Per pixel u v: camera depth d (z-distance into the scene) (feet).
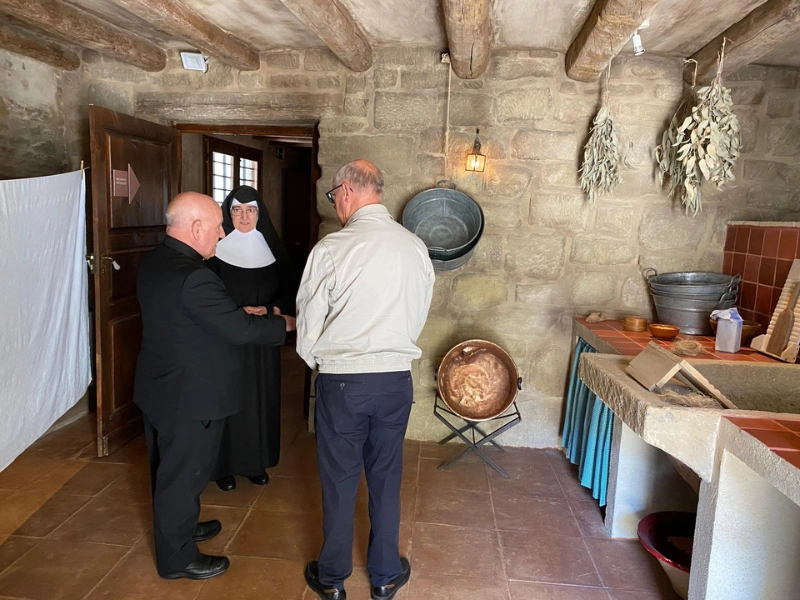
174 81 10.33
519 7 7.59
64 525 7.40
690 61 8.91
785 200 9.45
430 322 10.22
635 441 7.38
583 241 9.82
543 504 8.40
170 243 6.17
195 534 7.15
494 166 9.77
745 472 4.62
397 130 9.86
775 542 4.67
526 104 9.57
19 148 9.72
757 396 6.48
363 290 5.67
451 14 6.77
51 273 8.28
